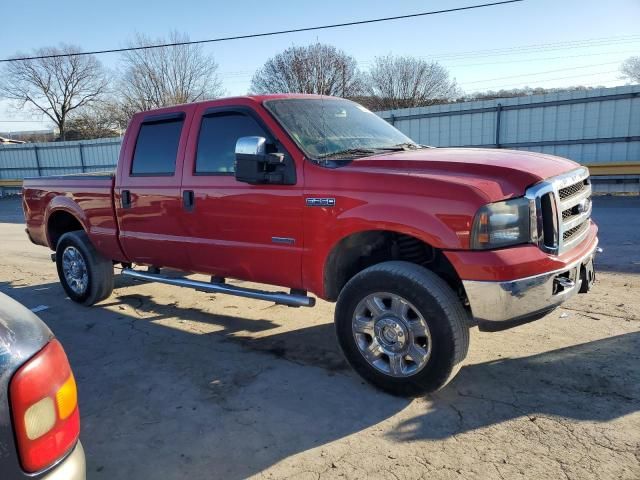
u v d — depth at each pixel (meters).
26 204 6.45
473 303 3.08
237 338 4.74
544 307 3.12
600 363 3.78
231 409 3.44
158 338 4.84
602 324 4.53
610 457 2.71
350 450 2.91
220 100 4.34
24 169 31.86
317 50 46.19
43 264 8.73
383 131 4.57
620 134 16.33
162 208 4.71
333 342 4.54
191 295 6.23
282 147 3.85
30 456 1.59
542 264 3.06
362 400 3.46
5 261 9.13
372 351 3.51
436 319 3.16
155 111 4.91
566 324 4.57
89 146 29.36
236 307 5.66
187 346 4.60
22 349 1.64
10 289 6.98
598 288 5.60
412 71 51.53
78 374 4.11
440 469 2.70
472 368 3.81
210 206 4.30
